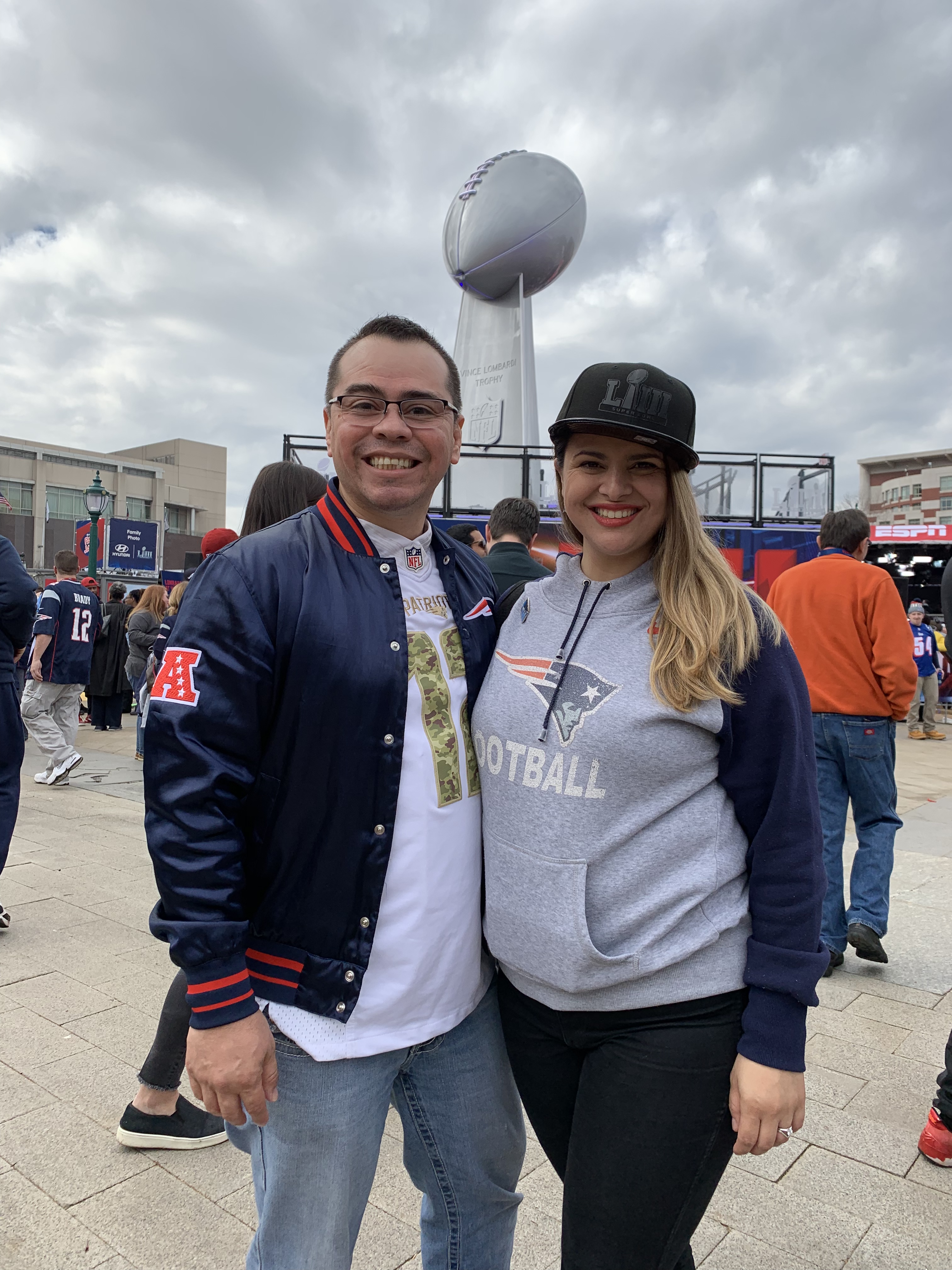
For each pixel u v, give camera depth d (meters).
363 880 1.26
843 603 3.38
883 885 3.40
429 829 1.33
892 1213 2.02
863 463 83.25
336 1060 1.24
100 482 16.02
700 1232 1.94
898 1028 2.95
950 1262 1.86
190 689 1.19
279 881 1.25
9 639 3.62
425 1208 1.53
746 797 1.27
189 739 1.17
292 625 1.24
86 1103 2.43
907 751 10.25
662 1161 1.20
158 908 1.17
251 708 1.21
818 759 3.50
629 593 1.37
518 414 13.05
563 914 1.26
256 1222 1.96
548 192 12.52
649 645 1.31
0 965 3.35
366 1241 1.91
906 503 79.69
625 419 1.28
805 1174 2.16
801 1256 1.87
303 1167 1.25
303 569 1.29
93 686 11.20
